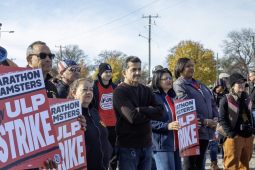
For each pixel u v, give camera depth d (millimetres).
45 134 1903
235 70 43938
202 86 3734
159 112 2811
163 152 3131
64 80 3662
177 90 3531
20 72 1843
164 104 3330
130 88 2809
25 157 1793
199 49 36250
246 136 3857
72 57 45062
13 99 1793
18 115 1802
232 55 43062
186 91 3510
